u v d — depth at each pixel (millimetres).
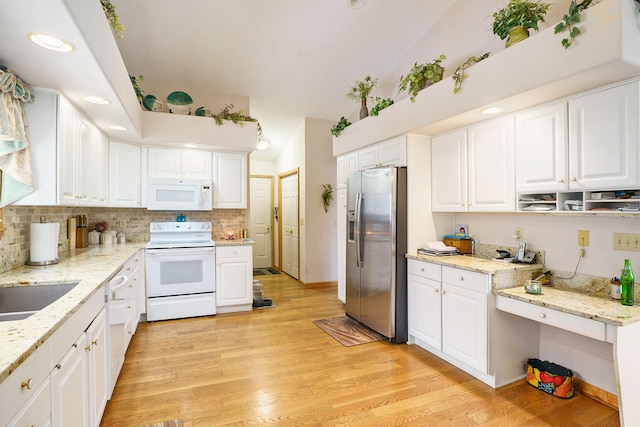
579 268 2287
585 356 2264
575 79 1790
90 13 1576
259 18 3256
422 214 3174
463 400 2193
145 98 3711
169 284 3709
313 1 3125
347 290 3838
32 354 1006
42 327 1117
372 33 3551
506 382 2395
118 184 3623
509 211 2414
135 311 3205
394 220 3094
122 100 2396
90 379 1608
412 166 3121
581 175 1968
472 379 2471
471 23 3025
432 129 2934
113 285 2119
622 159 1781
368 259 3420
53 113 2078
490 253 2936
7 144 1824
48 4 1248
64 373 1275
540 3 2379
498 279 2342
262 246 7066
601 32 1624
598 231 2178
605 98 1856
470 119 2600
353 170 4074
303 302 4516
